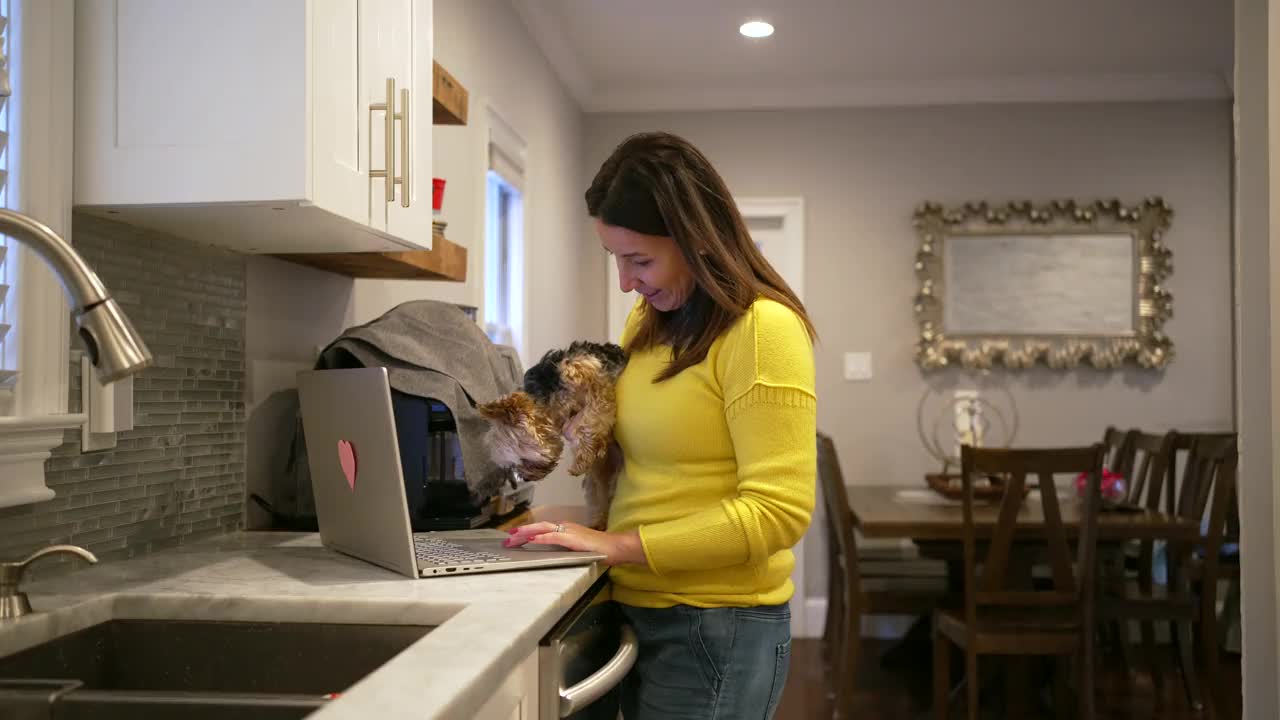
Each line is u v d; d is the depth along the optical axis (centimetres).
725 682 133
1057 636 307
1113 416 494
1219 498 355
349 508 140
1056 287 495
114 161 128
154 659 117
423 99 178
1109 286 494
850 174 505
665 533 129
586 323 514
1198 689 364
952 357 495
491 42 324
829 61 461
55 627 110
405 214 166
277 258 190
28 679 104
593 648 137
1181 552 363
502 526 183
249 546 159
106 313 87
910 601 350
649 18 400
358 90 146
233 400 175
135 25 128
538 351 400
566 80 459
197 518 164
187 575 132
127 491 146
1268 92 167
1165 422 492
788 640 140
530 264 384
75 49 128
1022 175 498
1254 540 182
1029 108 498
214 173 126
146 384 150
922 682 411
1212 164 492
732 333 129
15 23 118
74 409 135
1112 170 495
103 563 141
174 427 158
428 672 84
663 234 132
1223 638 442
